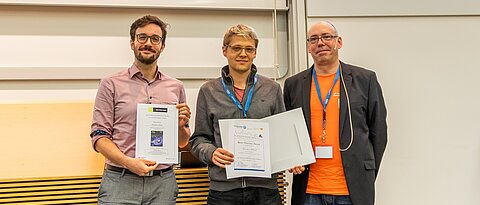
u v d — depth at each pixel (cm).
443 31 340
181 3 317
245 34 205
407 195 325
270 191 204
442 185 329
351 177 210
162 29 206
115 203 190
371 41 330
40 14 302
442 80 336
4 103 261
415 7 335
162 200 197
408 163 327
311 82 231
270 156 204
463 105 336
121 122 199
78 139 255
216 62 323
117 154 187
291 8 329
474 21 341
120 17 313
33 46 299
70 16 306
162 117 199
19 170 238
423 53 336
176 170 251
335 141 216
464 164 332
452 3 340
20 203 235
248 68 208
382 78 330
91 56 307
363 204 208
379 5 331
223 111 206
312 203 217
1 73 290
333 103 221
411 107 331
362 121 218
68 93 301
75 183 242
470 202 330
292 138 207
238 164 198
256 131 203
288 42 334
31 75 294
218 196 202
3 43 296
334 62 228
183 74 314
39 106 264
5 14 297
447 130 333
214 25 326
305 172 220
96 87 306
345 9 327
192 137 214
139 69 206
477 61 341
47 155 246
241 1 327
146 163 188
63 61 302
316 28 225
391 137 327
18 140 248
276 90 217
